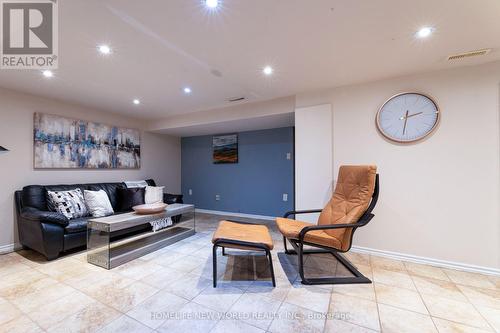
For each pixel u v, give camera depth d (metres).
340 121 2.83
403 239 2.50
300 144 3.07
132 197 3.63
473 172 2.23
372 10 1.50
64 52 2.01
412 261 2.45
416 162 2.45
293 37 1.81
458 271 2.24
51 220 2.43
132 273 2.18
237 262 2.45
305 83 2.76
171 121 4.41
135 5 1.43
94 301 1.71
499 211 2.15
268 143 4.57
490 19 1.58
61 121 3.32
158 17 1.56
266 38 1.83
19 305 1.66
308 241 2.11
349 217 2.14
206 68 2.36
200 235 3.46
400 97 2.51
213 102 3.55
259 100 3.46
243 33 1.76
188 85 2.81
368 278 2.08
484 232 2.20
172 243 3.07
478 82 2.21
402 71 2.41
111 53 2.04
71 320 1.50
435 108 2.36
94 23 1.62
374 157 2.64
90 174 3.71
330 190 2.87
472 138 2.23
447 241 2.33
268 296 1.79
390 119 2.55
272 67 2.34
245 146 4.81
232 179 4.98
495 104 2.15
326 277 2.09
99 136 3.84
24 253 2.70
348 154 2.78
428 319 1.53
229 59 2.17
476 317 1.55
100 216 3.06
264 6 1.46
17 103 2.89
